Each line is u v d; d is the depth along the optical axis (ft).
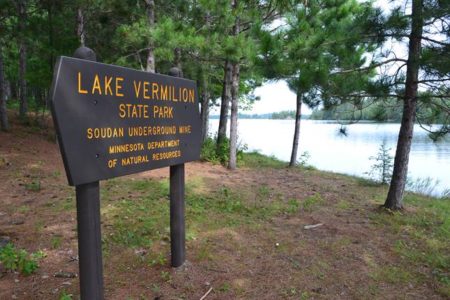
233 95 35.99
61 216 18.48
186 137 13.73
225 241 16.61
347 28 20.95
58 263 13.65
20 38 38.50
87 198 9.35
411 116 21.59
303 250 16.16
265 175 34.71
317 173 38.50
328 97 21.20
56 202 20.76
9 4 37.24
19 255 13.35
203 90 53.26
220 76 52.01
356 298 12.62
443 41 18.60
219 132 41.27
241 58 32.65
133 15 41.42
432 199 29.37
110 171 9.95
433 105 21.12
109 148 9.88
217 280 13.16
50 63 37.27
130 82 10.65
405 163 22.39
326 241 17.31
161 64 51.01
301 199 25.23
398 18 18.99
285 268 14.39
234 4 33.58
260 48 22.09
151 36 31.40
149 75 11.53
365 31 20.33
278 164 44.37
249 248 16.05
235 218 19.97
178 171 13.58
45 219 18.02
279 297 12.38
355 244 17.12
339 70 21.47
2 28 38.75
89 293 9.69
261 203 23.52
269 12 32.81
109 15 45.34
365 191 29.40
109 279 12.76
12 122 46.91
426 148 79.92
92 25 49.47
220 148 40.19
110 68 9.82
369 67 21.18
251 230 18.26
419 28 18.79
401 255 16.17
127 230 16.98
